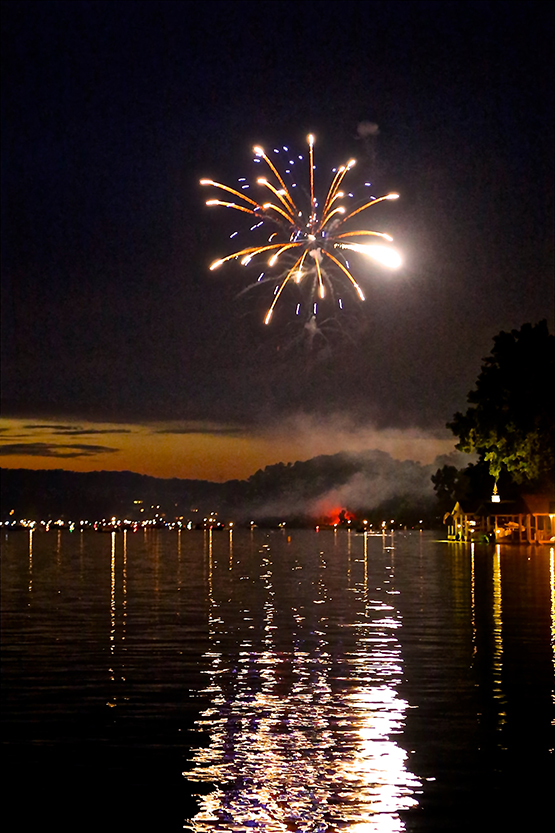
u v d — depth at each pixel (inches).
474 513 4702.3
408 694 820.6
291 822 526.0
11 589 1989.4
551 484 4082.2
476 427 4254.4
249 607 1544.0
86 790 573.6
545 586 1871.3
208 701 800.3
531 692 823.1
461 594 1729.8
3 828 519.8
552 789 573.3
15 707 779.4
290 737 684.7
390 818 530.9
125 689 850.8
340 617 1382.9
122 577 2418.8
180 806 548.4
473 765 616.7
